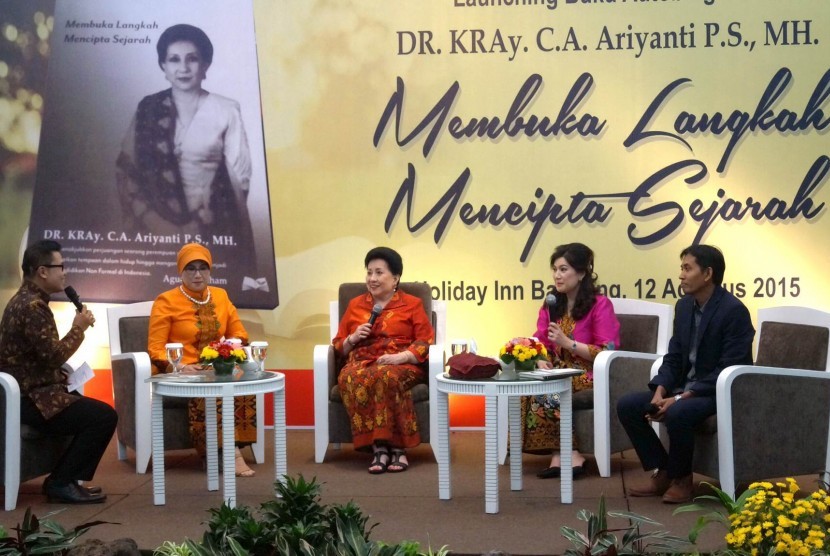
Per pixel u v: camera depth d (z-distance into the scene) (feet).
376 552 11.80
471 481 17.60
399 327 19.44
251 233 21.86
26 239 22.00
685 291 16.31
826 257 21.11
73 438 16.66
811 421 15.92
